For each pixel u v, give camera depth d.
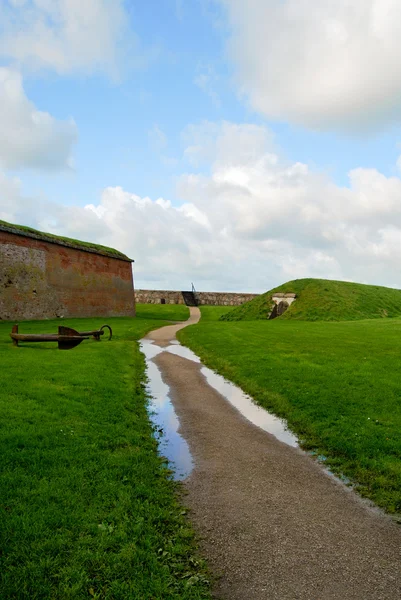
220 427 10.22
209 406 12.12
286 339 24.80
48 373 13.55
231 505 6.25
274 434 9.74
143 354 21.97
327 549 5.11
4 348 19.17
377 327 32.06
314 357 18.03
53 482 6.27
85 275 47.09
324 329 30.84
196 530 5.54
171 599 4.12
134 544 4.94
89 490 6.14
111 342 23.91
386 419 9.87
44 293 40.88
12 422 8.65
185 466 7.80
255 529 5.57
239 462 8.02
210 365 18.70
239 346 22.19
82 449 7.71
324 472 7.59
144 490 6.39
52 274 42.06
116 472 6.88
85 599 4.05
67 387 12.05
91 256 48.38
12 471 6.57
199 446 8.89
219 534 5.44
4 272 36.38
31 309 39.16
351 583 4.47
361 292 54.75
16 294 37.53
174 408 11.90
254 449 8.74
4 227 36.38
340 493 6.72
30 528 5.04
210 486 6.93
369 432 9.04
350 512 6.08
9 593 4.04
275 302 52.00
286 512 6.05
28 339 19.78
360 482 7.11
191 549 5.09
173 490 6.74
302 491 6.77
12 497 5.77
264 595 4.28
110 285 51.62
